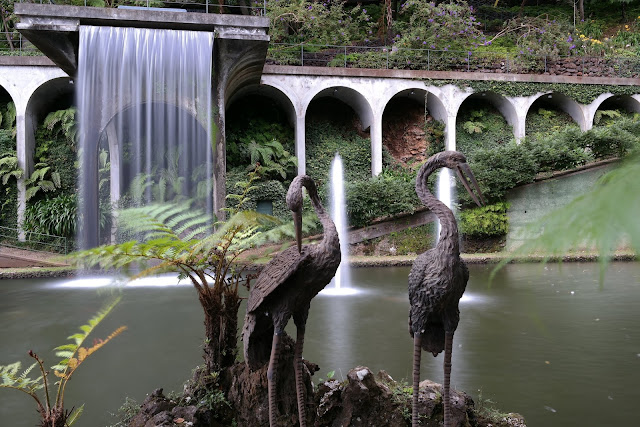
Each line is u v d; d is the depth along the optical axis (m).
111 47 14.03
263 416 3.32
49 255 16.88
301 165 21.45
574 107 23.91
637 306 8.89
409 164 23.56
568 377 5.09
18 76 19.14
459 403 3.50
